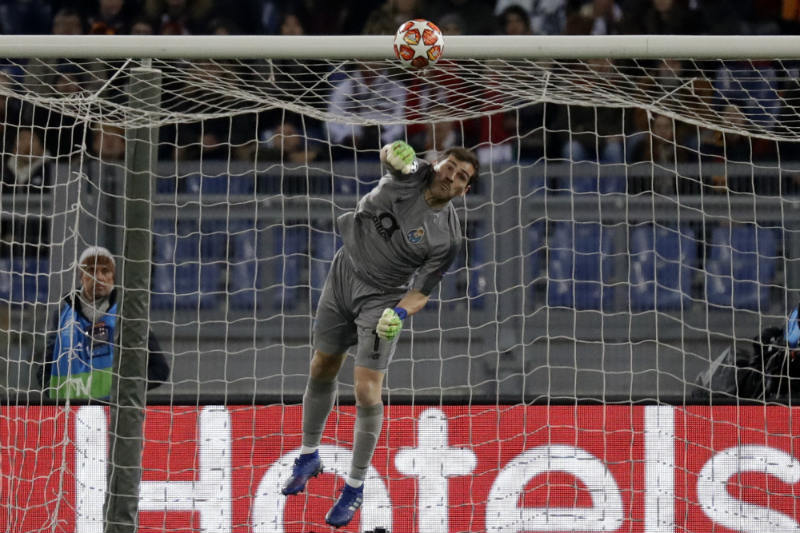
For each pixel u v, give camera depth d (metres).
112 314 22.09
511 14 36.44
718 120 25.16
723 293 29.84
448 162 17.33
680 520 20.22
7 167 31.34
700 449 20.42
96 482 20.00
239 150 33.50
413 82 32.06
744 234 29.86
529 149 33.91
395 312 17.33
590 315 29.09
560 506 20.25
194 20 36.66
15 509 19.95
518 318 28.66
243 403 20.55
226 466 20.20
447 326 28.59
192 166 30.16
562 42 18.50
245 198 29.62
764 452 20.45
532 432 20.39
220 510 20.09
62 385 20.23
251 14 36.75
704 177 30.39
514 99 23.56
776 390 23.20
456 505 20.19
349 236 18.22
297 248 29.69
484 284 28.97
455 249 17.98
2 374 27.48
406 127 30.48
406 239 17.62
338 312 18.64
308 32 36.75
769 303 29.73
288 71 31.88
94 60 22.00
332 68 32.19
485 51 18.50
